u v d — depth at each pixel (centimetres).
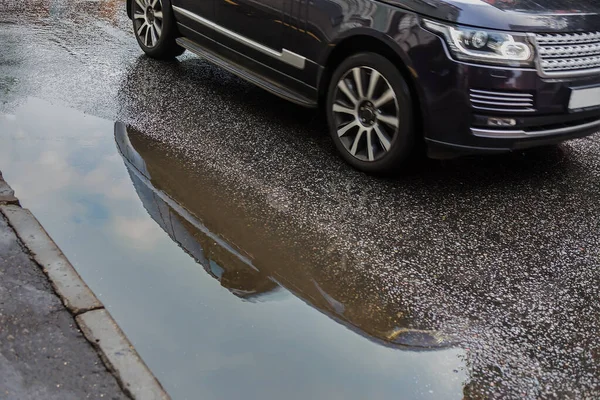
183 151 416
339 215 353
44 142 409
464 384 239
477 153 365
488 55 344
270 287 290
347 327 267
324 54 408
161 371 236
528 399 234
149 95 506
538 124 364
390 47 368
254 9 452
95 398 207
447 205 372
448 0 353
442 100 354
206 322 265
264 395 228
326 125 481
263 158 416
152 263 302
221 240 324
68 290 257
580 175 425
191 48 538
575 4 387
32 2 765
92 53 597
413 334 265
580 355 258
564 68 361
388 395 232
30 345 226
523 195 391
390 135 387
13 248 280
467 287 298
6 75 516
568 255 329
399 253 321
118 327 240
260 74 477
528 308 286
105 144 414
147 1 579
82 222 329
